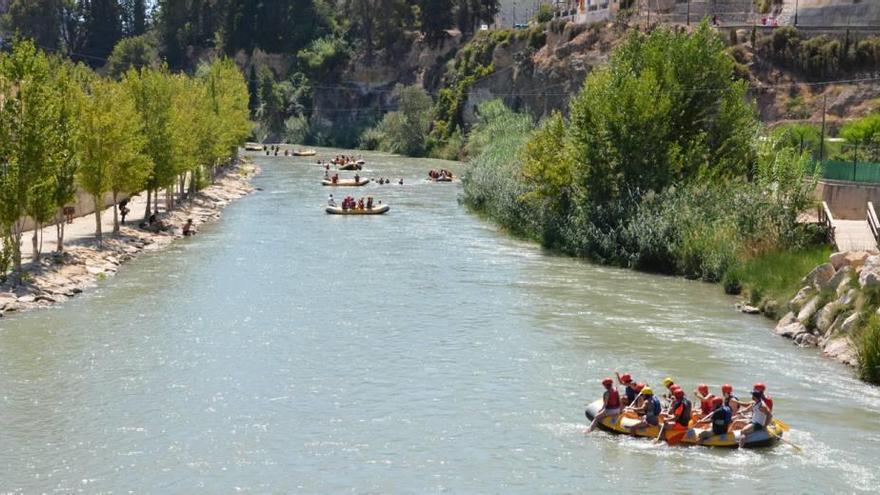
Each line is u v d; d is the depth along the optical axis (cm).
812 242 5091
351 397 3269
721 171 6072
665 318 4350
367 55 19338
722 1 12425
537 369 3578
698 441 2877
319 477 2639
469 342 3934
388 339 3972
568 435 2955
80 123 5644
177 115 7362
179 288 4866
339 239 6575
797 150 6750
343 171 12362
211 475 2641
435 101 17262
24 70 4669
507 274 5362
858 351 3528
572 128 6250
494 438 2923
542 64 14100
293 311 4425
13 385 3322
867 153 7356
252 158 14688
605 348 3853
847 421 3067
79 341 3859
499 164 8356
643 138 5881
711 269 5181
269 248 6159
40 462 2706
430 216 7856
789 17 11569
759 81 10775
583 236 5897
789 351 3825
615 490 2572
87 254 5384
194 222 7325
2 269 4506
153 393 3272
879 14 11019
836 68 10556
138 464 2705
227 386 3359
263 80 19300
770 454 2823
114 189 6069
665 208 5634
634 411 3003
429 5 18312
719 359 3703
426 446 2859
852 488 2588
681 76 6262
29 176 4541
